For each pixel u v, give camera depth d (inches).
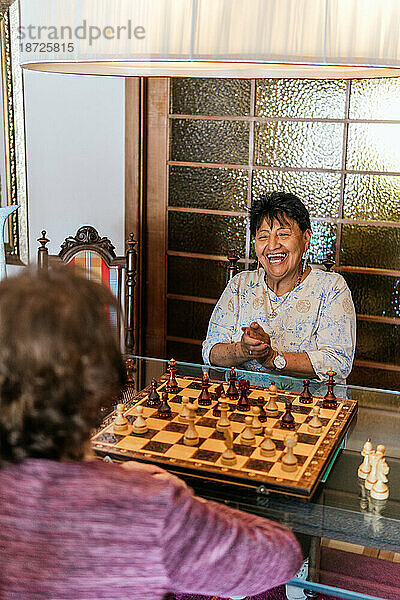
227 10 60.7
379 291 130.7
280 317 102.9
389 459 72.8
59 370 34.2
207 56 61.9
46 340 34.1
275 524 39.8
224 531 36.3
